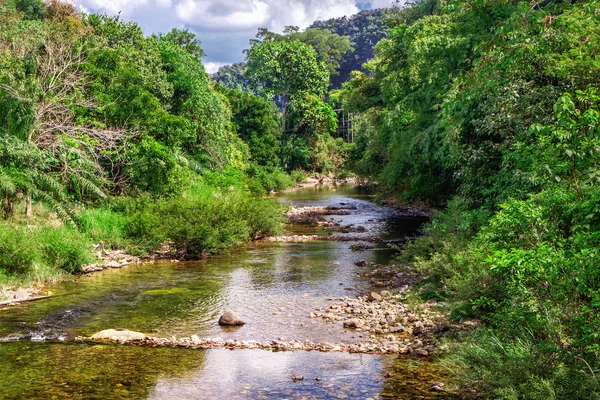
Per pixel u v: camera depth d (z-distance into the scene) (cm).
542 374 511
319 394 572
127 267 1320
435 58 2122
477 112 1198
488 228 732
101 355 700
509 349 571
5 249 1117
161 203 1720
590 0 758
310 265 1346
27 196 1400
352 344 741
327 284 1129
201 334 797
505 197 1078
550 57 985
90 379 616
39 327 824
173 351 719
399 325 823
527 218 597
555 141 634
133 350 721
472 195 1281
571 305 528
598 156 549
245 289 1087
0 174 1312
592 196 520
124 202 1736
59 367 655
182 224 1523
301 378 618
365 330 812
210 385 600
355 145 5084
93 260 1297
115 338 768
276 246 1680
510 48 822
